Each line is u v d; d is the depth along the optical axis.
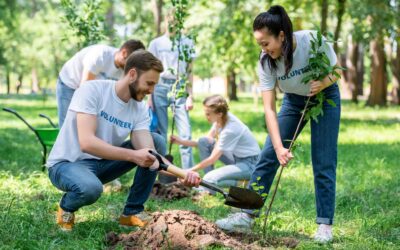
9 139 11.74
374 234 4.76
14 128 14.85
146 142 4.59
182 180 4.37
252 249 4.14
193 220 4.21
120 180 7.13
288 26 4.30
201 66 27.97
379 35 16.31
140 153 4.30
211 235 4.17
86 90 4.39
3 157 8.99
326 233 4.51
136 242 4.14
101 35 8.95
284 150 4.49
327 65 4.30
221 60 21.11
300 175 7.65
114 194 6.08
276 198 6.17
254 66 19.50
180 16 6.96
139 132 4.61
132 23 31.17
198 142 6.86
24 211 5.10
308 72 4.46
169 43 7.31
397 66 28.30
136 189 4.67
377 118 19.53
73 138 4.47
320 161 4.56
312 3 17.31
